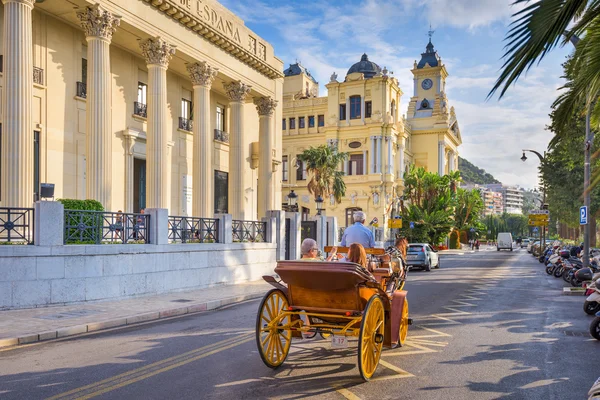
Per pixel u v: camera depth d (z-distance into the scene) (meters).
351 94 57.00
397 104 60.12
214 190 27.66
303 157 45.69
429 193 56.12
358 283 6.61
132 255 14.45
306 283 6.84
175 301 13.75
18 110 14.52
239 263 20.02
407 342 8.78
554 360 7.54
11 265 11.62
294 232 26.23
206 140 22.78
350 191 56.31
